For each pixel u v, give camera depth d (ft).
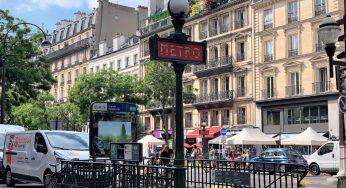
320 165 99.81
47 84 134.92
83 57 266.16
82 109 175.42
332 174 103.71
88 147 57.21
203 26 190.29
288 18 153.99
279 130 154.30
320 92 142.51
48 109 203.31
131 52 225.97
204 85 187.83
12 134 64.39
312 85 145.28
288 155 97.96
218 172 39.40
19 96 132.05
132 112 65.31
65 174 42.88
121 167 36.27
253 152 143.13
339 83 39.93
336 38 33.88
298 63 149.69
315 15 145.07
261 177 36.45
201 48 30.30
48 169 53.72
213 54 184.65
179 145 29.71
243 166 39.88
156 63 160.35
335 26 33.78
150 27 215.72
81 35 278.67
